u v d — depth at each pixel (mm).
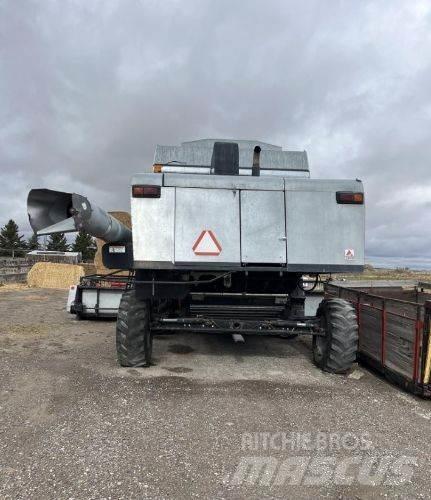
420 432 3564
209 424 3576
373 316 5496
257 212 4723
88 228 4301
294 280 5641
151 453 3039
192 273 5004
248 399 4223
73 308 8797
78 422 3535
